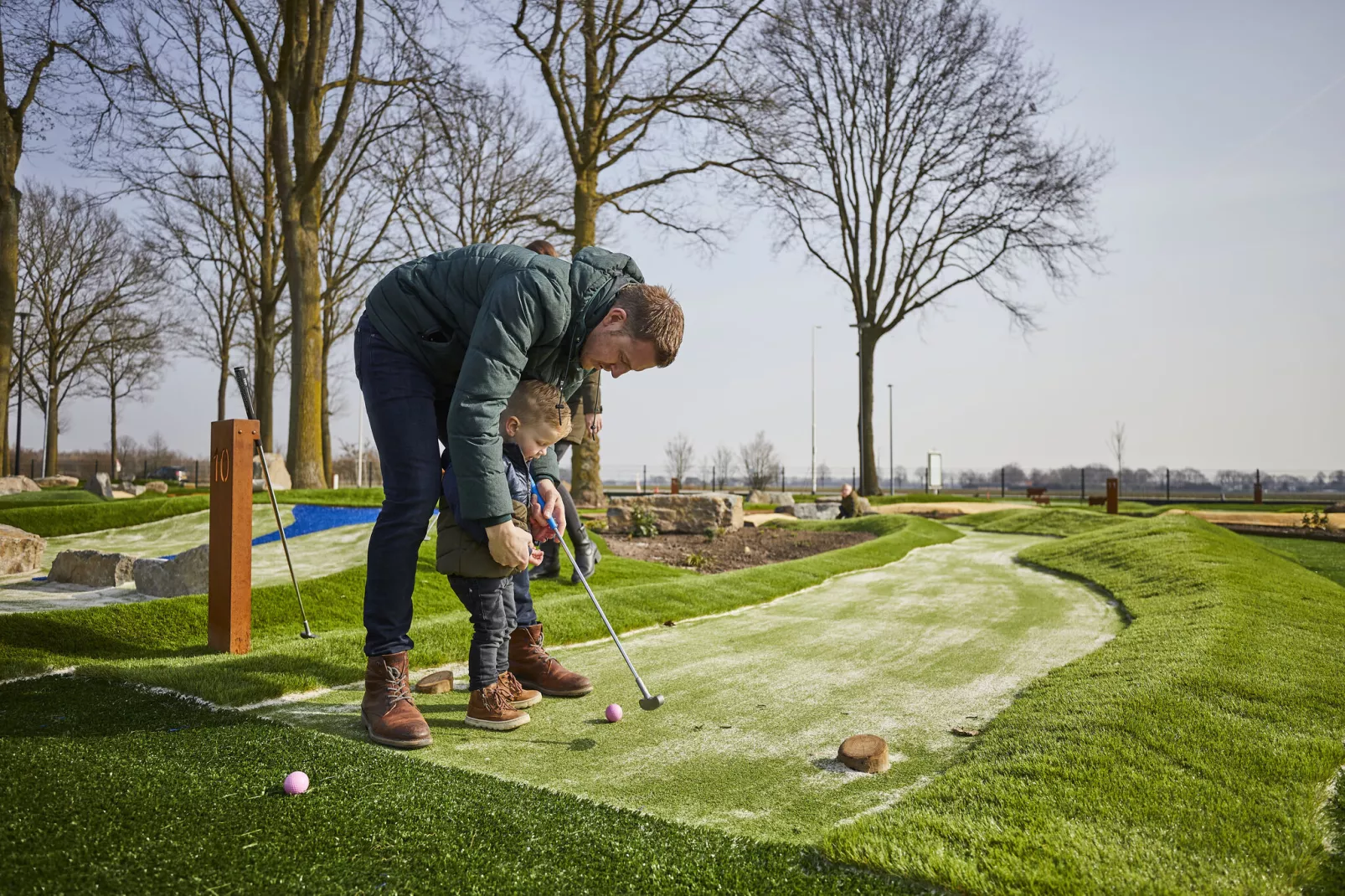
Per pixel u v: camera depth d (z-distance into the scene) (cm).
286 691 299
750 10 1659
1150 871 148
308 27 1596
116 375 3438
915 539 1174
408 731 238
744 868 151
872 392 2755
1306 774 201
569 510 580
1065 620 497
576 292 253
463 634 398
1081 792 187
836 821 185
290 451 1581
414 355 258
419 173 2055
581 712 284
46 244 2956
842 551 953
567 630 425
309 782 187
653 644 414
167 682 295
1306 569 838
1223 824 170
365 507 1104
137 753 205
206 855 146
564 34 1664
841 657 382
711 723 269
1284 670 311
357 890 136
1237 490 3819
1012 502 2848
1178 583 577
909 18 2427
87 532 1073
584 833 164
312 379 1603
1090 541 923
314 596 551
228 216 2477
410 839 157
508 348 237
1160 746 219
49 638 395
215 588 407
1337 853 161
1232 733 231
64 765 190
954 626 473
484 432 237
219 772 192
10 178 1662
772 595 610
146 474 4188
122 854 144
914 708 290
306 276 1594
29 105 1644
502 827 165
